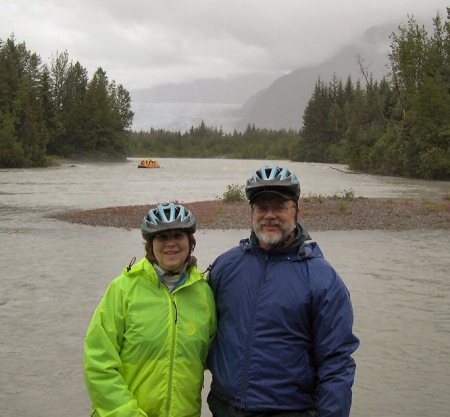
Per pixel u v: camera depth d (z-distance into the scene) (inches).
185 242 128.3
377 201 1079.6
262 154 7298.2
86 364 122.3
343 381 116.8
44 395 233.6
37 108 3250.5
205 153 7736.2
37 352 284.5
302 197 1181.1
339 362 118.1
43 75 3786.9
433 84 2233.0
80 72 4480.8
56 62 4271.7
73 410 219.9
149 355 122.1
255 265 126.6
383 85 4439.0
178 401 122.3
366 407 219.9
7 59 3440.0
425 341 299.6
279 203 124.5
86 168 3157.0
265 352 120.0
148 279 126.5
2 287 431.5
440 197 1279.5
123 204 1149.7
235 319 124.9
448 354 279.7
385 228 799.7
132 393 122.0
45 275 479.2
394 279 462.0
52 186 1696.6
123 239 696.4
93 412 125.6
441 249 624.4
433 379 248.2
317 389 120.6
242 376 121.0
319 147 4717.0
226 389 122.9
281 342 120.1
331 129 4675.2
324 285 120.8
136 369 122.6
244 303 124.3
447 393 233.1
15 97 3174.2
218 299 130.6
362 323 332.8
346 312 121.2
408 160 2322.8
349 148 2898.6
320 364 120.6
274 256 126.3
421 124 2262.6
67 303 383.9
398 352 282.4
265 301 122.0
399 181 2054.6
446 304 378.6
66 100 4192.9
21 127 3112.7
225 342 125.1
